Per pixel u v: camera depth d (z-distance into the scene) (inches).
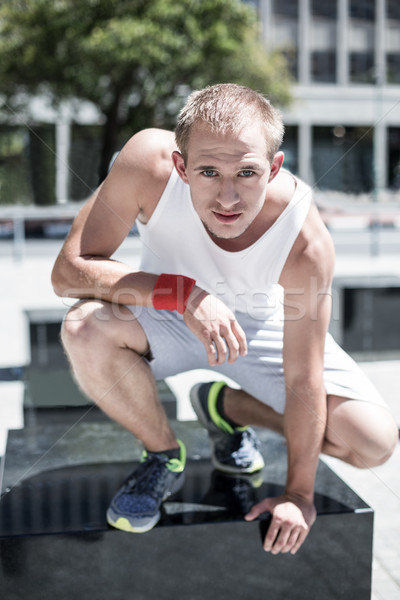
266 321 77.9
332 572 70.7
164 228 71.8
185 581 68.3
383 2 825.5
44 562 66.2
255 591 69.4
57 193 607.2
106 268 69.1
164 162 70.2
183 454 74.9
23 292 256.7
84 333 68.4
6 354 178.4
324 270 69.6
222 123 59.0
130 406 70.5
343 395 73.8
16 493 75.0
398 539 86.0
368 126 828.6
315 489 75.7
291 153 824.3
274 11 794.8
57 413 115.2
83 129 623.2
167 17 495.2
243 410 80.1
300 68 813.9
